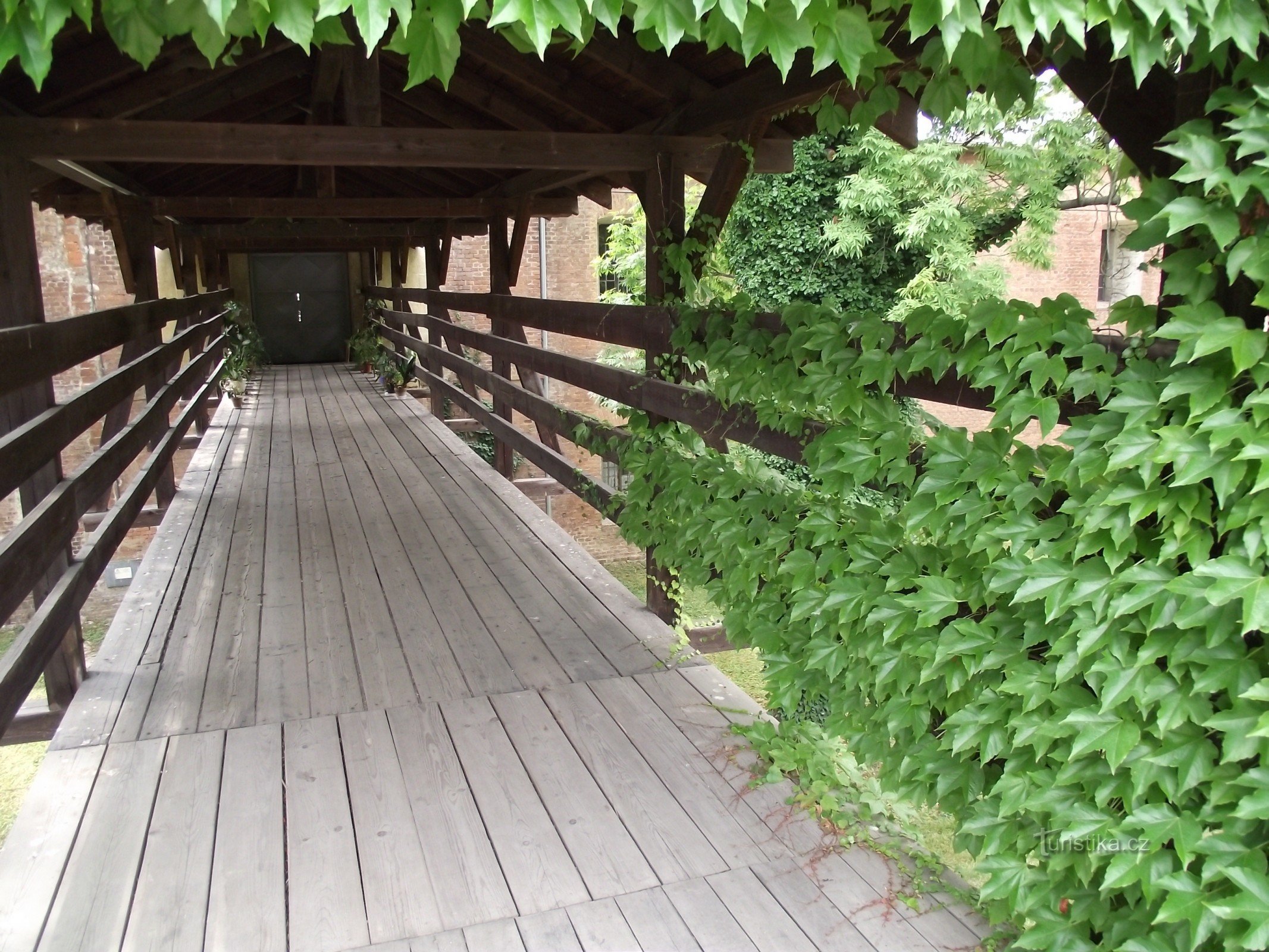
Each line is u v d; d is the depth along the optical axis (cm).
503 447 712
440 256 1017
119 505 374
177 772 248
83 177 521
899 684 204
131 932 188
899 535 208
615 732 271
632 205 1468
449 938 188
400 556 448
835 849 217
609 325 392
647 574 374
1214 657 138
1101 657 149
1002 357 170
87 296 1157
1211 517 140
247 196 930
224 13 110
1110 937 160
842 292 1080
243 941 186
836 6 139
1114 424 149
